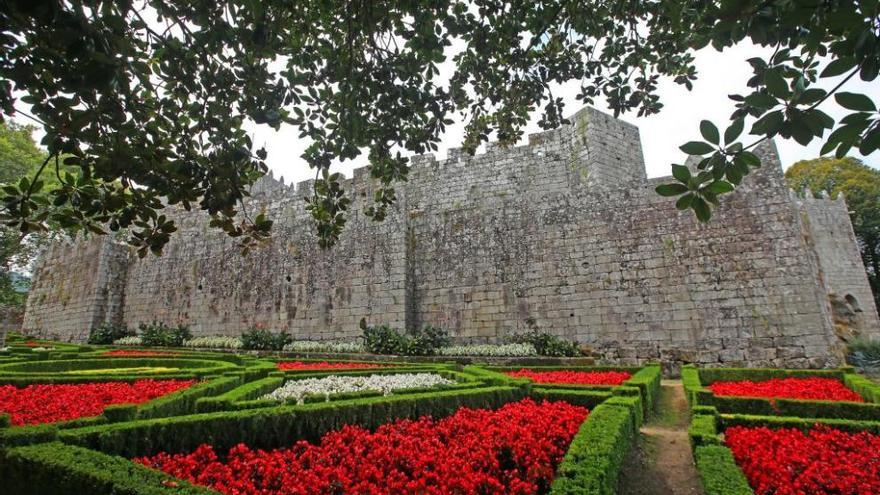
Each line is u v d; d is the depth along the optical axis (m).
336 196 6.20
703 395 7.74
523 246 16.38
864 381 8.80
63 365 12.06
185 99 4.90
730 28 2.74
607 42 6.23
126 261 26.20
